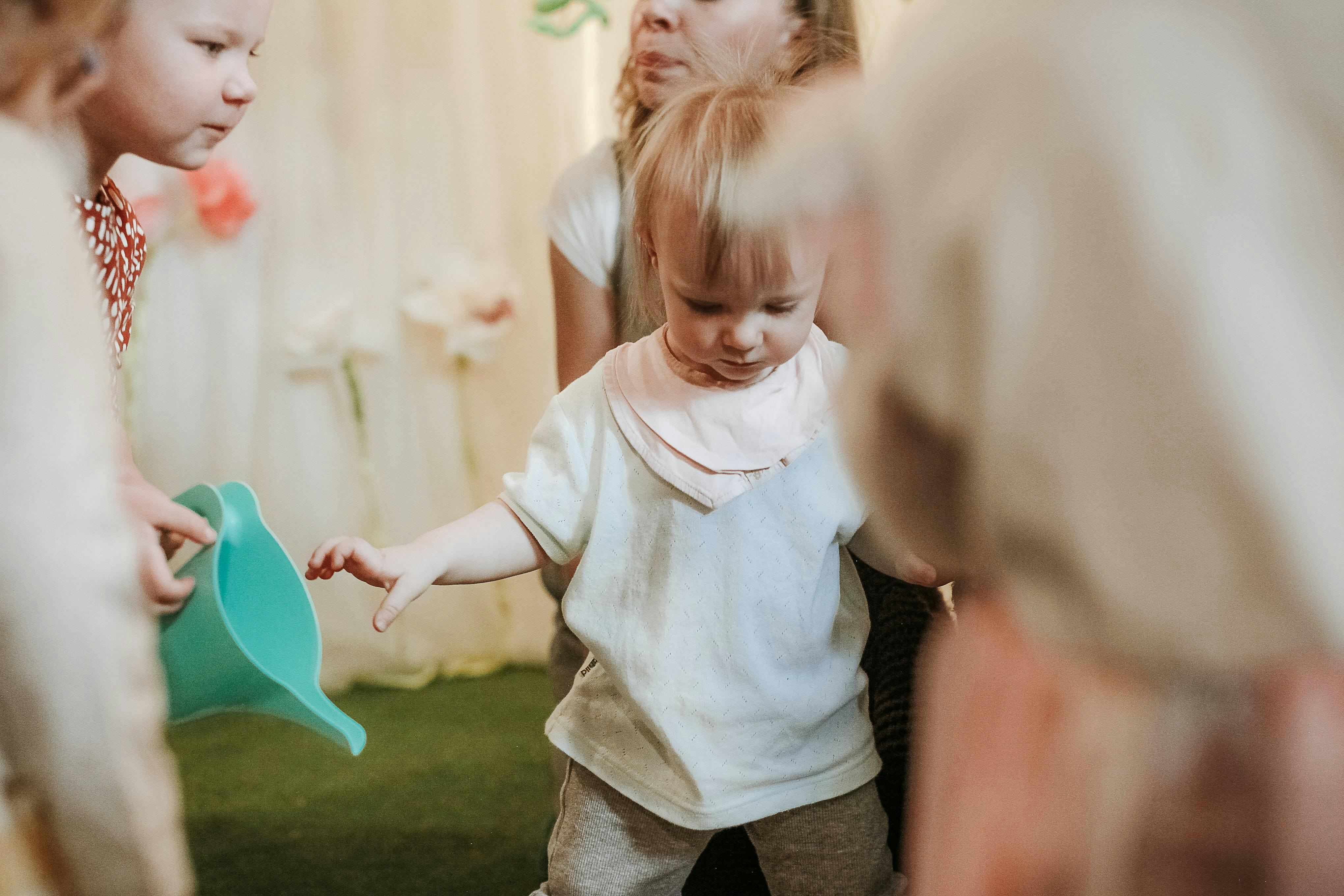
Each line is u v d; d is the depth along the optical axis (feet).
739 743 3.01
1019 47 1.16
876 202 1.26
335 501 7.26
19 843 1.79
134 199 6.66
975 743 1.48
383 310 7.27
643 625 3.06
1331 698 1.23
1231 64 1.08
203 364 6.97
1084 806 1.34
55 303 1.79
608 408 3.15
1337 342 1.07
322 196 7.08
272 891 4.83
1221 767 1.28
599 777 3.12
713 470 3.01
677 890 3.22
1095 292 1.10
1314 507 1.07
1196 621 1.14
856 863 3.11
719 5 3.70
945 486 1.31
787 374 3.12
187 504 2.81
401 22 7.10
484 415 7.48
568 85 7.23
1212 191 1.07
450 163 7.26
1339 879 1.24
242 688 2.41
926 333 1.21
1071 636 1.23
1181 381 1.07
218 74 2.81
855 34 3.92
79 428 1.78
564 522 3.13
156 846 1.86
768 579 3.02
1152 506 1.11
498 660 7.73
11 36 1.92
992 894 1.42
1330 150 1.06
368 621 7.38
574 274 4.05
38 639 1.70
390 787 5.88
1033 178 1.12
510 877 4.98
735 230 2.56
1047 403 1.13
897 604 3.55
